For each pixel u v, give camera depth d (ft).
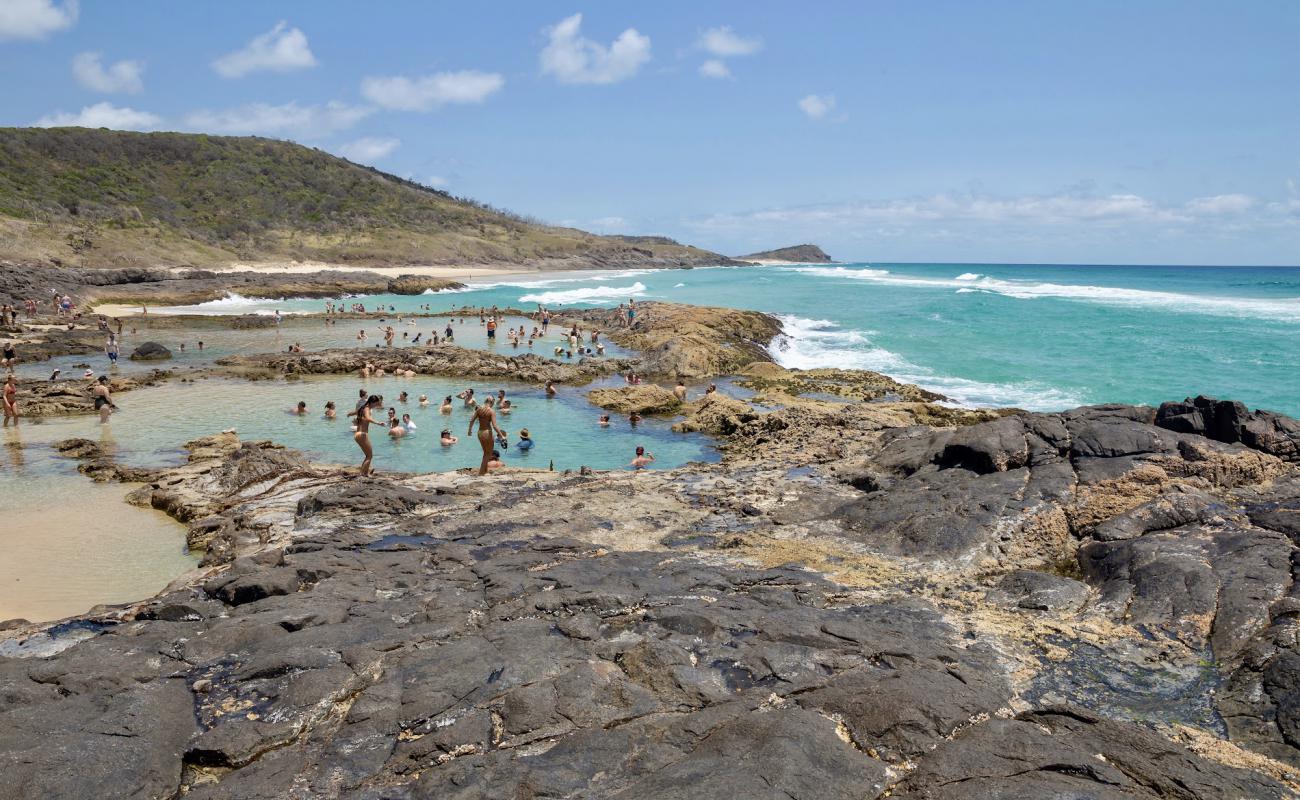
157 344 125.39
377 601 30.17
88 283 216.74
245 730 21.29
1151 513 35.63
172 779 19.43
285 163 458.50
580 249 519.19
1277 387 87.20
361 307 193.36
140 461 66.28
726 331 135.85
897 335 143.43
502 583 31.53
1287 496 36.83
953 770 18.28
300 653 24.84
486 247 453.99
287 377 109.50
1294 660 23.31
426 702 22.17
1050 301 199.62
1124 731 20.08
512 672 23.63
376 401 55.16
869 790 17.80
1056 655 25.58
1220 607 27.45
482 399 95.30
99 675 23.77
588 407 91.45
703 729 20.42
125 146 391.86
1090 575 33.35
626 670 24.12
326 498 44.65
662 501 45.78
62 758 19.19
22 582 41.01
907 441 53.98
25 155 331.57
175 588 33.94
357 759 19.93
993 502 38.63
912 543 37.04
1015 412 76.38
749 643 25.80
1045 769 18.26
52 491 57.47
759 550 37.32
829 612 29.07
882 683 22.33
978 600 30.96
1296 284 294.05
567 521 41.78
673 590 31.14
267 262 322.96
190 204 370.32
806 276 427.33
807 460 57.47
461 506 45.01
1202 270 637.30
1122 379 95.25
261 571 32.83
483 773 18.83
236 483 54.75
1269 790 17.87
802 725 20.01
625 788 18.10
